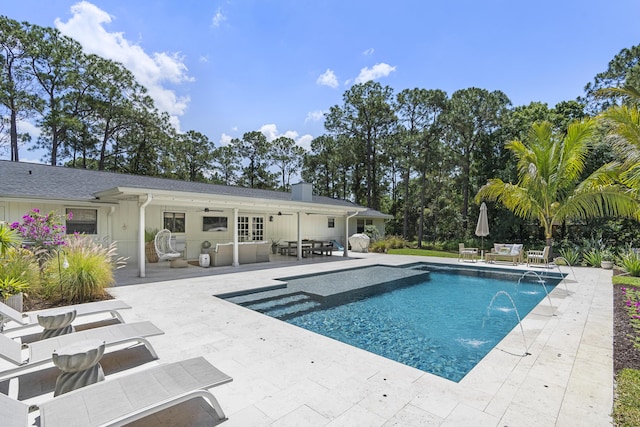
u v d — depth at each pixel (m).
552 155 13.10
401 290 9.28
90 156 26.89
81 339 3.47
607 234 17.25
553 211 13.20
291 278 9.24
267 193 18.23
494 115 21.38
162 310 5.74
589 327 4.91
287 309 7.04
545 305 6.30
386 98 29.16
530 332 4.68
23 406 2.11
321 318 6.54
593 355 3.83
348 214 15.96
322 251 15.85
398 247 21.48
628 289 7.83
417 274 10.73
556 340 4.35
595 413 2.62
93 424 1.99
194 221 13.49
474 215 23.05
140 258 8.94
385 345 5.14
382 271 11.42
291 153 39.69
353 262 13.16
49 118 23.12
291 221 17.72
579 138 12.37
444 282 10.53
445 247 22.61
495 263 13.12
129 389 2.41
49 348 3.23
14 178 10.34
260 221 16.06
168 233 11.69
